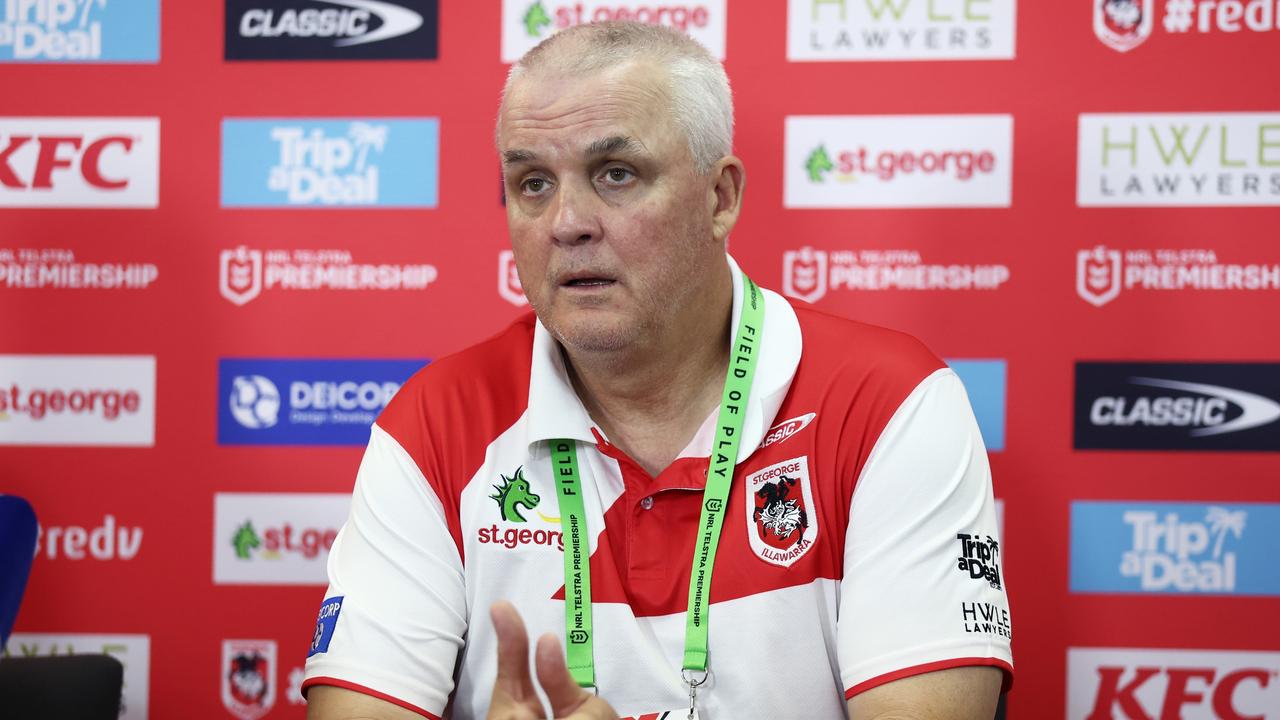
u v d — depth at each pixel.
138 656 3.58
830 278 3.45
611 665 2.12
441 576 2.19
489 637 2.21
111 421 3.57
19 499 2.73
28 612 3.57
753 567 2.13
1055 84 3.39
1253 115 3.36
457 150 3.50
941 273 3.43
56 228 3.54
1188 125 3.37
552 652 1.61
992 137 3.40
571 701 1.66
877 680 1.96
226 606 3.58
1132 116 3.37
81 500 3.57
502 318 3.52
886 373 2.20
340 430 3.56
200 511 3.57
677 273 2.08
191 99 3.53
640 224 2.03
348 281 3.54
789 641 2.11
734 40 3.44
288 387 3.55
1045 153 3.39
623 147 2.00
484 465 2.25
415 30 3.49
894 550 2.04
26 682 2.75
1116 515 3.43
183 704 3.59
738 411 2.21
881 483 2.10
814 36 3.43
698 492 2.19
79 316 3.56
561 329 2.08
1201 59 3.36
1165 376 3.40
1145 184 3.38
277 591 3.58
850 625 2.03
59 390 3.56
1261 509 3.40
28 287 3.55
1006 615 2.06
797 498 2.16
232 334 3.55
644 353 2.14
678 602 2.15
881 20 3.41
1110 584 3.44
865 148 3.43
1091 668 3.43
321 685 2.09
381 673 2.07
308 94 3.52
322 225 3.53
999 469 3.44
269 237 3.54
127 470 3.57
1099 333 3.40
